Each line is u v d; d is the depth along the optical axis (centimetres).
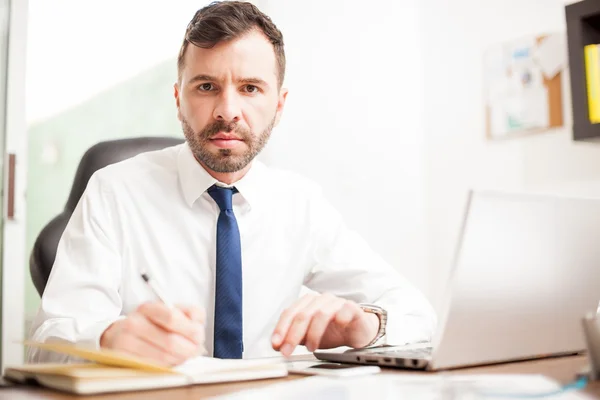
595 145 216
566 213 80
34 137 238
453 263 71
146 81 264
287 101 264
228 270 125
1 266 218
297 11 270
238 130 125
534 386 61
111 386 60
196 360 79
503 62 252
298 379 70
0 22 223
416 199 292
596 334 67
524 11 244
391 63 293
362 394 57
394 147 289
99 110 252
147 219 135
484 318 73
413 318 115
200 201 138
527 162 241
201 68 123
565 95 226
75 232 126
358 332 99
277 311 144
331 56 277
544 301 79
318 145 271
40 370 63
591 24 200
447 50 282
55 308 108
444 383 63
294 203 153
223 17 123
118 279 127
